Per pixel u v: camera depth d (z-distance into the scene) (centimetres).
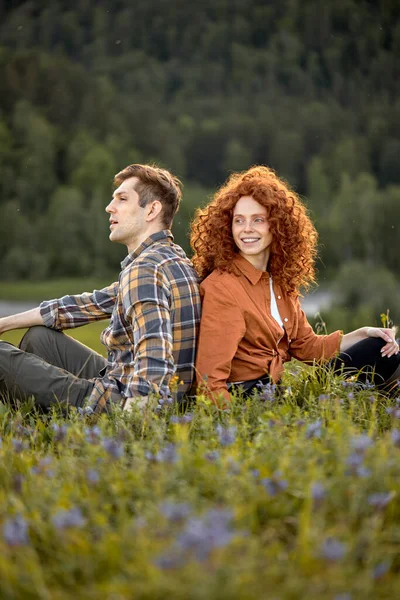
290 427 330
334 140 10138
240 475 255
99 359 475
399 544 229
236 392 402
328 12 13738
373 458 257
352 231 6588
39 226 8112
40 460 296
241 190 434
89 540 225
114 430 345
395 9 13638
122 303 417
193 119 11369
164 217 452
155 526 222
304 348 472
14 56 10206
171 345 405
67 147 8931
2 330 486
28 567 208
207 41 13862
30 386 429
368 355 450
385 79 12500
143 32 14600
